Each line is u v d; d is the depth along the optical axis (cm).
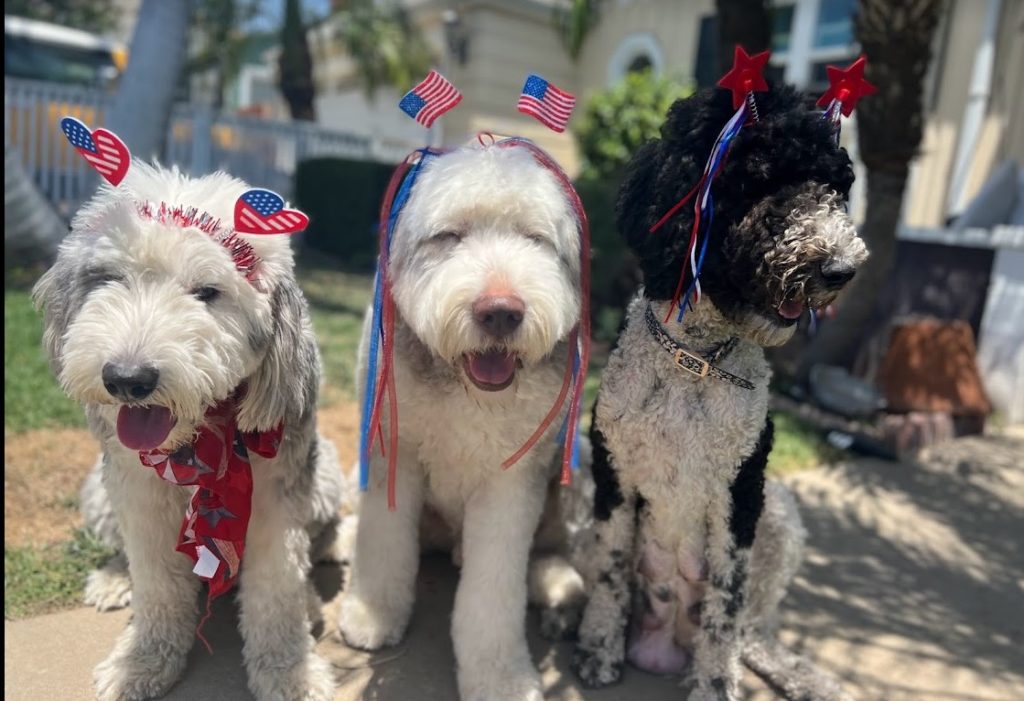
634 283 251
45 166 331
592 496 99
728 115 73
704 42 376
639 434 78
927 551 128
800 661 87
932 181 299
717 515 79
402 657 87
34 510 113
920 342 200
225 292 67
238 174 416
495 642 80
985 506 150
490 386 71
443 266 71
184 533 73
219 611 93
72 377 62
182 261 64
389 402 82
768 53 71
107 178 69
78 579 97
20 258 263
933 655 97
